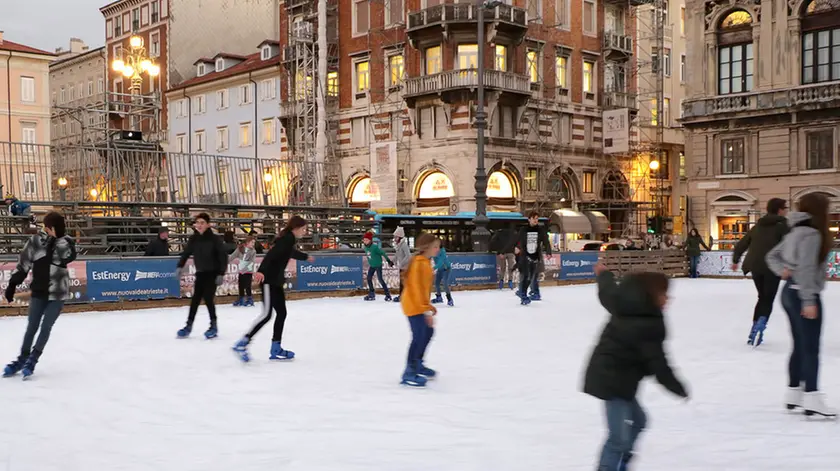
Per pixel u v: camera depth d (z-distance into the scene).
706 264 32.53
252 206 27.28
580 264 27.88
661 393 7.90
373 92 45.84
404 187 44.09
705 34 39.44
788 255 7.00
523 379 8.77
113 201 25.91
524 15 42.00
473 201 40.97
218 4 64.12
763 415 6.95
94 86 69.88
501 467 5.36
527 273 18.61
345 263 21.92
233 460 5.61
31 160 24.98
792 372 7.16
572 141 46.81
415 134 43.41
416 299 8.38
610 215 48.62
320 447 5.93
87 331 13.40
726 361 9.94
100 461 5.63
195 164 28.38
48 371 9.41
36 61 54.53
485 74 40.16
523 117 43.31
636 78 51.28
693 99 39.88
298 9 50.09
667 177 55.22
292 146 49.41
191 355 10.62
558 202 45.59
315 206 29.20
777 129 37.19
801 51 36.41
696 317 15.59
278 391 8.16
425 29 41.28
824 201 7.01
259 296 20.33
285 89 51.16
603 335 4.74
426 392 8.07
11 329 13.86
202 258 12.23
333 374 9.16
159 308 18.14
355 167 46.69
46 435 6.40
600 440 6.07
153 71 37.72
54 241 9.12
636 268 30.45
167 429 6.57
